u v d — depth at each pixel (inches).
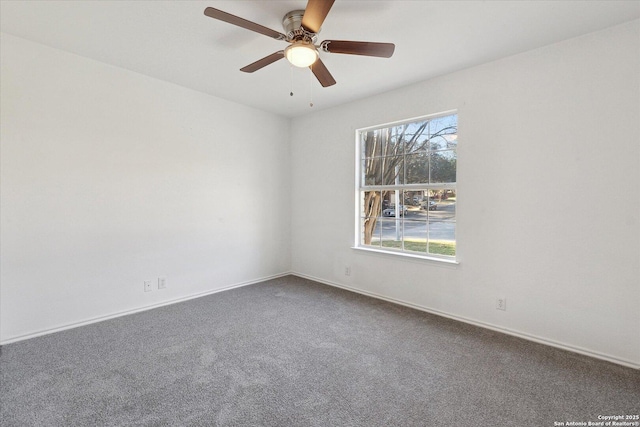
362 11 80.8
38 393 73.4
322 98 149.2
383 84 130.5
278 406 70.1
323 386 77.5
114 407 68.9
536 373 83.1
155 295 131.0
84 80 110.1
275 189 178.9
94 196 113.7
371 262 147.4
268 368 85.4
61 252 107.0
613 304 88.6
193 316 121.8
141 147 125.2
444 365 87.2
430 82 124.3
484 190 111.1
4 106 95.5
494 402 71.6
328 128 164.7
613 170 87.6
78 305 111.0
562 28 88.0
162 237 132.6
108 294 118.0
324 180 167.6
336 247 163.0
